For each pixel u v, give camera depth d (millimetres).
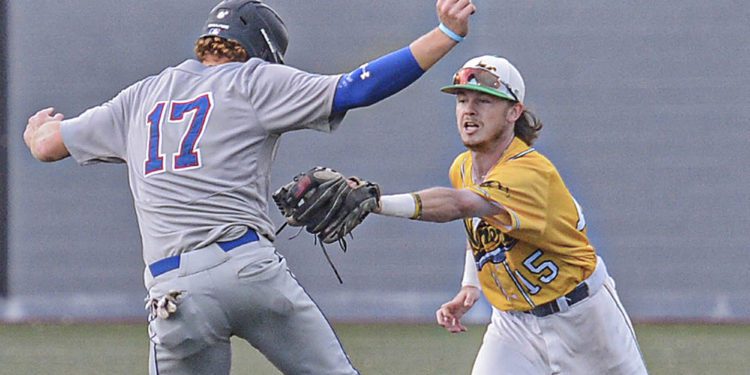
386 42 42125
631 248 41812
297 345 15242
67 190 43312
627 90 41719
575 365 17609
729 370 29844
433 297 42219
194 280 14430
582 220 17297
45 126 15891
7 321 42531
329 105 14352
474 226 17281
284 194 14016
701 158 41562
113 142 15523
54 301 43250
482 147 17016
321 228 14148
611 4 41656
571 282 17219
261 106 14648
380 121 42156
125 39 42750
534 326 17500
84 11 42781
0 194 43312
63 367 30547
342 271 42312
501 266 17234
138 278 43406
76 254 43312
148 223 14789
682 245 41656
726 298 41594
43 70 42906
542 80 41875
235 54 15422
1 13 42875
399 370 29719
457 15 14055
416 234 42250
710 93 41500
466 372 29391
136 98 15523
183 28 42625
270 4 42156
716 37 41469
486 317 41406
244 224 14625
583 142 41875
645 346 34719
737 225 41562
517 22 41844
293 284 15117
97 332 38719
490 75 16688
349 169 42281
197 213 14523
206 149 14602
